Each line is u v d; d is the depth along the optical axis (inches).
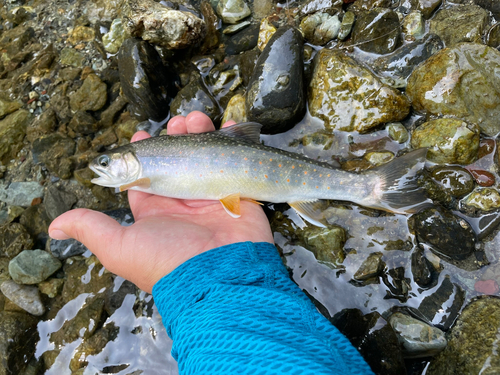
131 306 10.7
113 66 14.1
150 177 11.0
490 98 10.2
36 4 15.9
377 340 8.9
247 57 12.6
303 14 12.7
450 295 9.4
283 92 10.9
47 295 11.2
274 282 7.9
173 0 13.7
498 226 9.6
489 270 9.4
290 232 10.8
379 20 11.6
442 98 10.4
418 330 8.9
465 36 11.0
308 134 11.6
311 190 10.6
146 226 9.6
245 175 10.6
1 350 10.4
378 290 9.8
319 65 11.4
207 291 7.6
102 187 12.3
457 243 9.5
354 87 11.1
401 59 11.4
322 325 6.4
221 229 10.0
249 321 6.4
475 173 10.1
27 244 11.9
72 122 13.3
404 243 10.1
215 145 10.7
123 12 13.0
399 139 10.9
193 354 6.3
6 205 12.9
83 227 9.6
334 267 10.2
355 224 10.5
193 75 12.9
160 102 12.5
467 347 8.6
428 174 10.2
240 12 13.2
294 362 5.2
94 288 11.1
